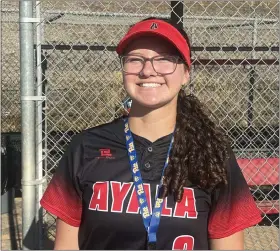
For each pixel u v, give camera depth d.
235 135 6.93
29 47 3.29
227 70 7.54
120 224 2.02
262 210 5.35
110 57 7.45
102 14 6.15
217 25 7.39
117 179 2.07
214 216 2.10
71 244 2.17
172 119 2.15
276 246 5.14
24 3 3.27
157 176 2.07
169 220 2.02
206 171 2.05
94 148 2.15
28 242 3.38
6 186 6.16
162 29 2.05
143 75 2.06
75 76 7.38
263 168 5.54
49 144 6.13
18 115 8.62
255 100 7.41
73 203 2.15
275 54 7.24
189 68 2.17
